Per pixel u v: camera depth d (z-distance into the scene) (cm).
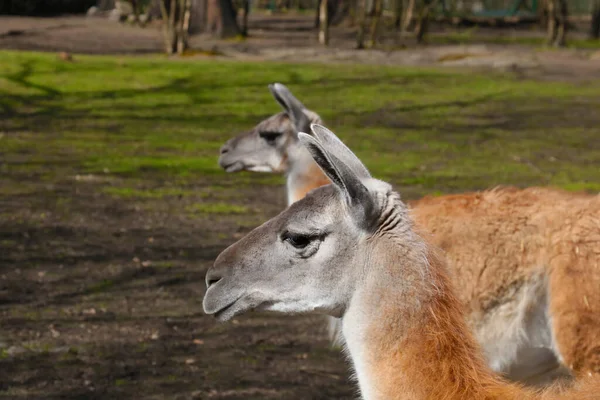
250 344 927
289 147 913
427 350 430
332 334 768
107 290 1066
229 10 4441
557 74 3356
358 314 453
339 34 4944
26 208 1427
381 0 4216
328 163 453
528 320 668
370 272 450
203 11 4422
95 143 2000
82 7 5906
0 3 5469
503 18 5959
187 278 1121
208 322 984
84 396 780
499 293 672
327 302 466
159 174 1730
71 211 1426
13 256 1177
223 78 2950
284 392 805
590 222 646
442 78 3136
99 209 1448
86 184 1619
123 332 939
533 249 663
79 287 1070
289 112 910
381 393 437
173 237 1305
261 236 486
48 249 1216
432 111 2534
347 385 828
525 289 666
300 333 970
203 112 2445
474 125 2336
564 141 2122
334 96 2728
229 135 2139
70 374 827
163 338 929
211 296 491
